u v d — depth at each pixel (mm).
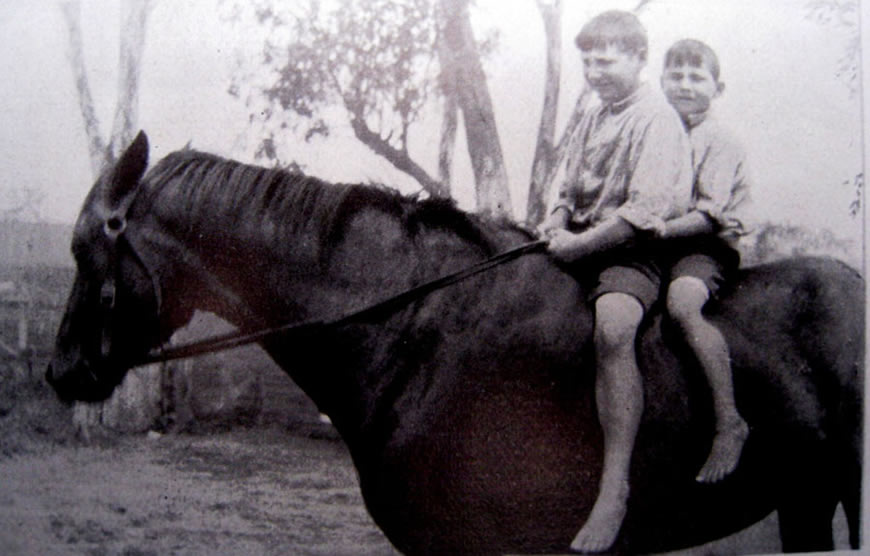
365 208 3021
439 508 3008
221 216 2967
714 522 3172
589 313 3062
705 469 3092
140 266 2939
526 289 3064
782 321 3201
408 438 2975
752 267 3336
